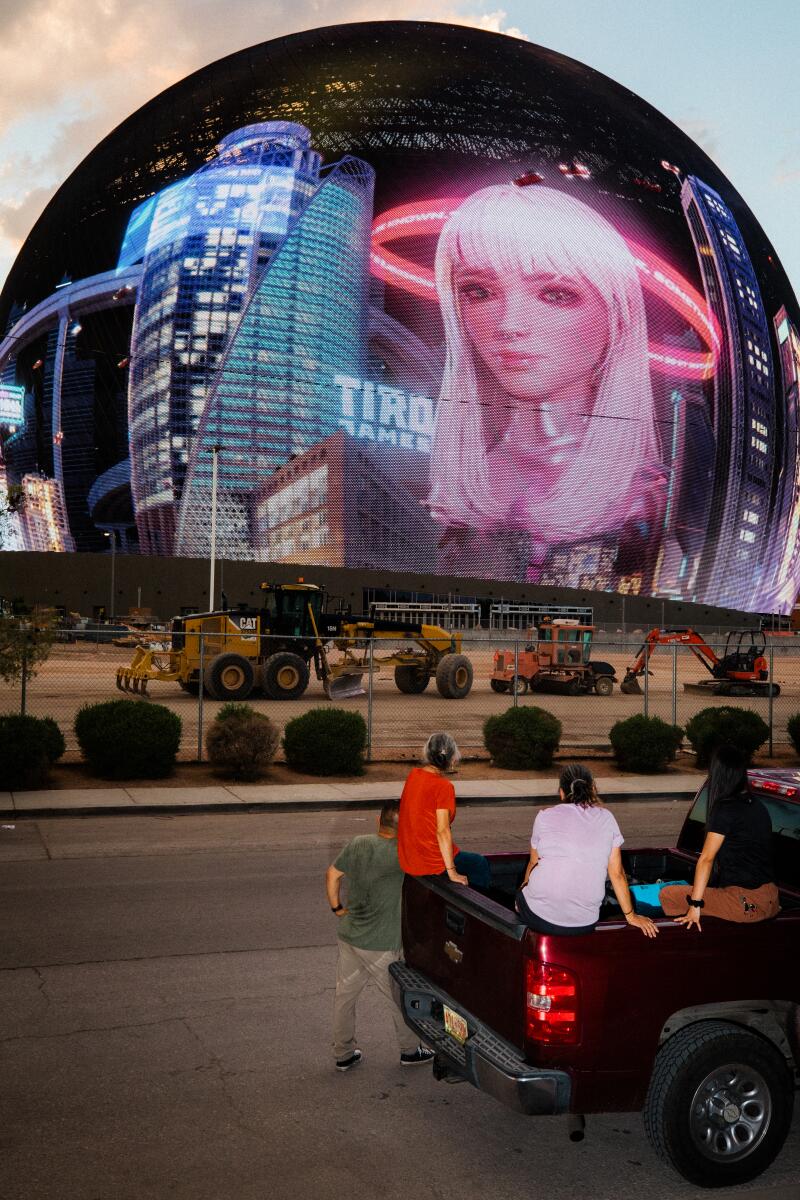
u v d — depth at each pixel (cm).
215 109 13950
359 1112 489
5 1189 404
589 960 414
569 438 12675
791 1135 486
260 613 3080
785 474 14900
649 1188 425
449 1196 410
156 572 12125
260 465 12138
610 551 12694
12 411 14225
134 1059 546
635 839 1253
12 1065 535
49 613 1659
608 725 2723
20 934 785
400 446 12269
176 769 1744
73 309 13412
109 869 1031
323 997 655
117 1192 404
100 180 14200
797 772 584
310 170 12925
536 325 12762
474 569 12231
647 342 13338
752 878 448
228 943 768
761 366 14712
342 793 1556
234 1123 471
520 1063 416
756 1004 437
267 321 12312
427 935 513
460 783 1716
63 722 2361
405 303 12550
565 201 13462
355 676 3170
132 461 12625
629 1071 415
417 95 13775
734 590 13638
